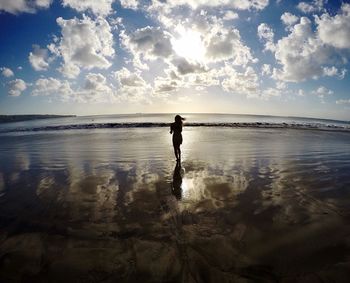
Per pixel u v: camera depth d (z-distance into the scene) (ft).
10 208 19.48
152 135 82.12
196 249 13.23
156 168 32.50
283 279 10.91
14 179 28.66
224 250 13.10
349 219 16.58
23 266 12.12
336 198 20.67
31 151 50.98
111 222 16.53
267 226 15.67
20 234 15.23
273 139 67.15
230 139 67.31
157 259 12.42
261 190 22.82
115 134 87.35
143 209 18.62
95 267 11.93
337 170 30.68
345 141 62.54
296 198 20.68
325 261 12.04
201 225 15.92
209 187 23.89
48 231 15.53
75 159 40.37
